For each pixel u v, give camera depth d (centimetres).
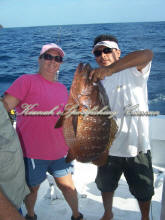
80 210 274
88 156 187
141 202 229
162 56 1330
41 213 269
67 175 249
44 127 230
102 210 274
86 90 178
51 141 234
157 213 262
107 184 237
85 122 181
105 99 184
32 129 230
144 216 234
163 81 926
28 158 234
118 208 274
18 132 237
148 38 2034
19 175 161
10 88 224
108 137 188
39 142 231
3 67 1185
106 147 190
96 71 165
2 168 144
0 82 960
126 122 219
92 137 183
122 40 1927
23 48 1727
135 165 226
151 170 230
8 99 221
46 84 237
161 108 666
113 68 161
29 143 232
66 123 180
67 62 1146
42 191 310
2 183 147
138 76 209
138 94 216
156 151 347
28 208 247
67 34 2478
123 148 223
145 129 222
